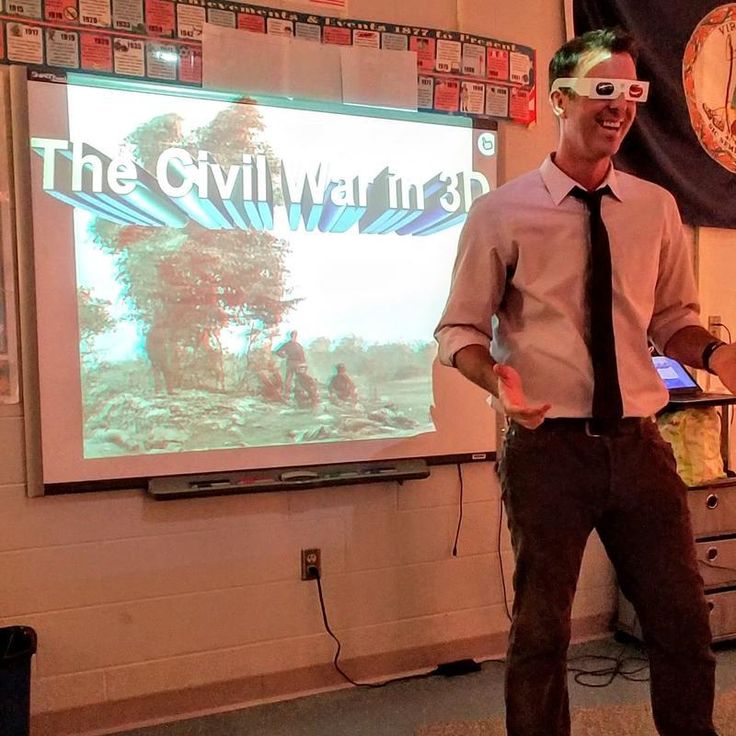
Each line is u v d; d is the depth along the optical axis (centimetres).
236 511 240
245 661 243
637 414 164
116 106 221
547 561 159
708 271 312
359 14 248
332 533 252
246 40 233
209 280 232
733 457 317
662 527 163
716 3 303
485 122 266
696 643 161
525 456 164
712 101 304
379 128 251
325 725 229
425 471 254
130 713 230
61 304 217
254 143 236
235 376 237
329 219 246
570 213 166
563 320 165
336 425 249
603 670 262
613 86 156
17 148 211
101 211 220
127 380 225
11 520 216
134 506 228
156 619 232
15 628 210
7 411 215
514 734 161
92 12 217
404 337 258
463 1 262
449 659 270
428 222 260
